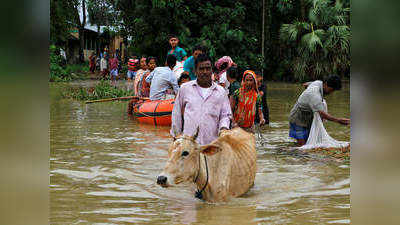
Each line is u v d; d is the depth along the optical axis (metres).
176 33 22.31
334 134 9.12
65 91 19.09
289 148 7.80
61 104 14.77
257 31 26.56
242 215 4.30
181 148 4.36
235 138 5.14
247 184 5.09
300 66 23.70
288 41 25.06
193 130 5.13
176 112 5.36
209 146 4.47
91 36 46.12
